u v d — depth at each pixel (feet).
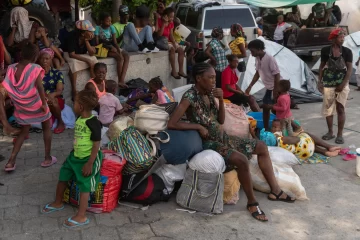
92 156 12.72
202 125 14.48
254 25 39.42
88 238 12.46
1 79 19.72
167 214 13.89
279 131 18.72
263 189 15.44
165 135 14.37
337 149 19.39
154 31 28.96
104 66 20.66
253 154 15.01
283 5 44.65
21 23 23.71
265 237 12.75
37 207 14.14
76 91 23.77
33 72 15.67
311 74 30.35
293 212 14.26
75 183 13.84
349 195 15.57
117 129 15.90
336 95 20.80
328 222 13.70
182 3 43.37
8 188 15.38
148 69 27.25
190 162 14.11
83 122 12.75
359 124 24.11
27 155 18.43
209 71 13.75
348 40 36.24
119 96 24.75
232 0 43.11
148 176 14.33
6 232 12.67
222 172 13.89
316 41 43.45
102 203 13.67
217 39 27.68
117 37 27.07
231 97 24.02
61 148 19.39
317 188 16.12
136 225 13.20
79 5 40.32
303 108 27.84
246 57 30.63
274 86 20.77
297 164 16.89
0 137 20.61
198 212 14.07
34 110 16.12
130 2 31.99
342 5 53.83
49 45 22.62
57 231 12.77
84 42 23.43
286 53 30.91
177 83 29.89
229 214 14.03
